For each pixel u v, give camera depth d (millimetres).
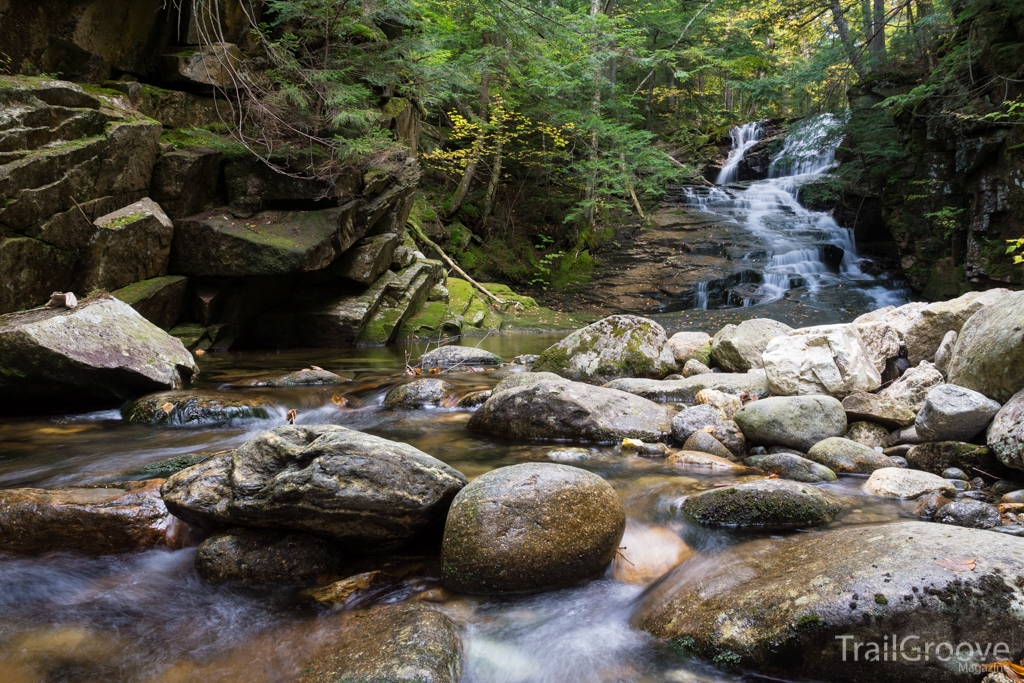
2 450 4609
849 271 17266
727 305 15633
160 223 8664
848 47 14672
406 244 14250
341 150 9828
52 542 3109
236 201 9758
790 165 24734
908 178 15039
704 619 2441
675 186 24922
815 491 3438
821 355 5332
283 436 3176
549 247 19750
